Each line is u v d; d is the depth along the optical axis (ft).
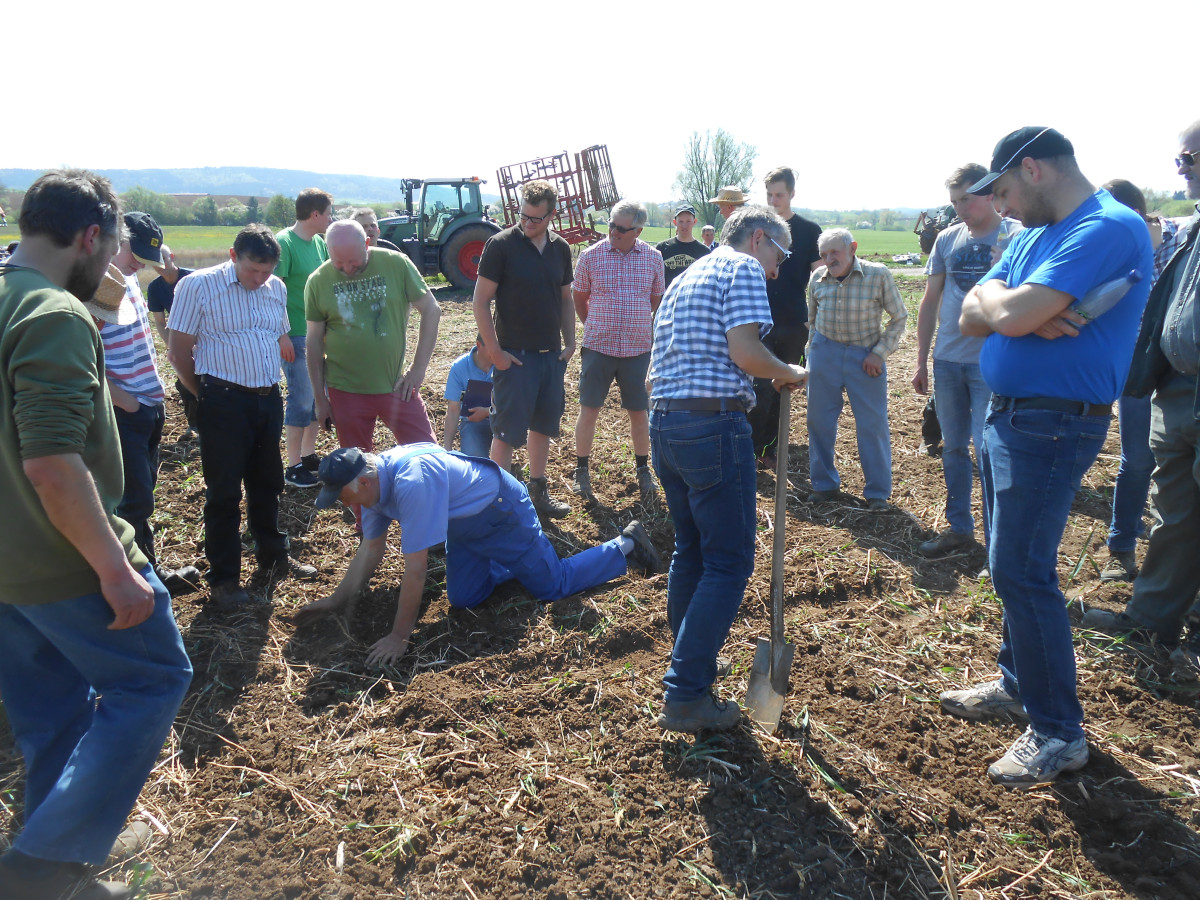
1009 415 8.96
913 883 7.84
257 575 14.24
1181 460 10.95
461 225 55.62
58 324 6.36
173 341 12.34
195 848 8.40
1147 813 8.54
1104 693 10.58
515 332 15.85
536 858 8.11
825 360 16.72
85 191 6.97
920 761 9.37
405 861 8.17
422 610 13.26
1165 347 10.69
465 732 10.07
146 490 12.75
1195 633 11.46
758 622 12.35
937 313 15.23
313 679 11.27
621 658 11.69
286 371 17.80
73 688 7.95
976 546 14.97
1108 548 14.08
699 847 8.29
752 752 9.48
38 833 6.89
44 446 6.21
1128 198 14.17
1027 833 8.39
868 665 11.27
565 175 59.57
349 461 11.22
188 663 7.75
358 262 14.12
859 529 16.12
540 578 13.15
